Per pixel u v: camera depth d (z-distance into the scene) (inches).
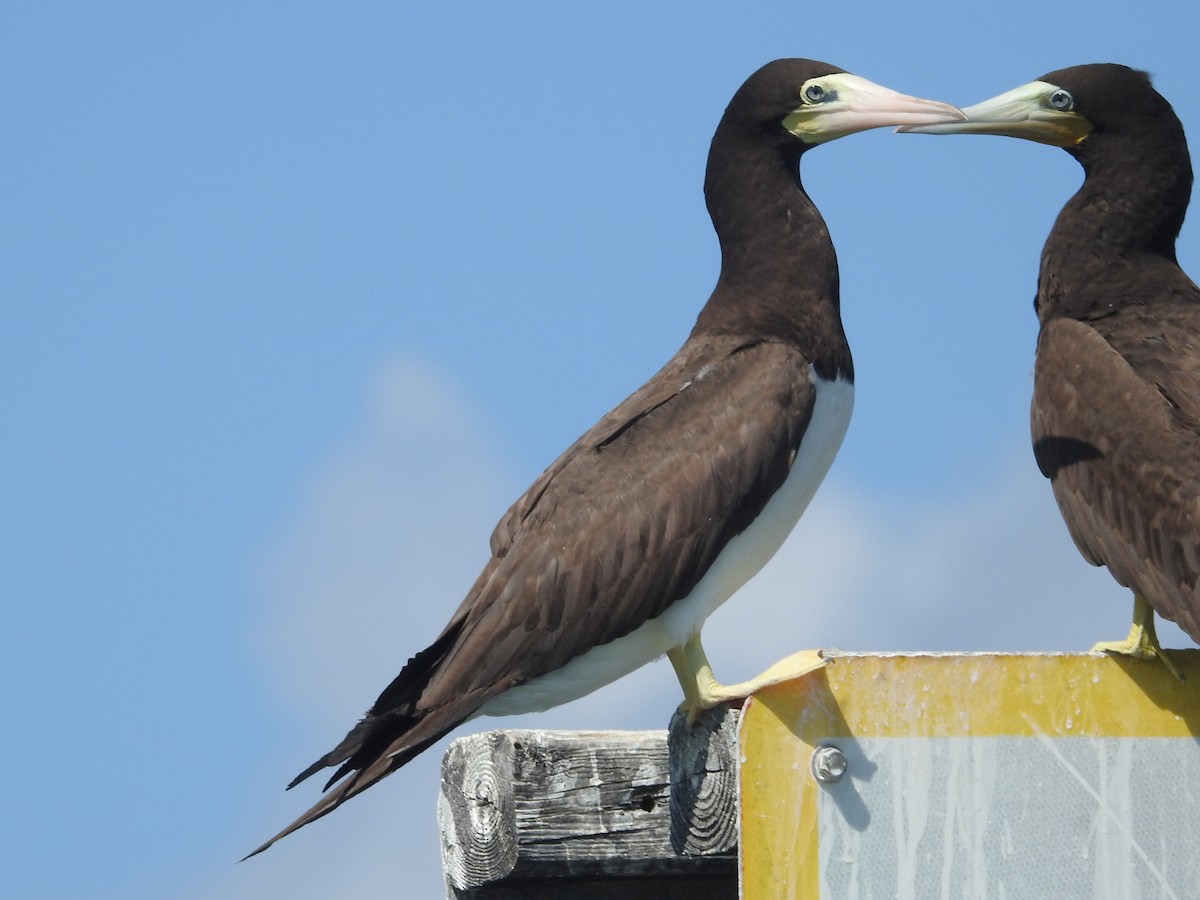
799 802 327.0
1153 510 408.2
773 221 512.7
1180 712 338.6
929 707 332.8
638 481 459.2
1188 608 395.5
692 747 410.0
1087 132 511.5
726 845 401.4
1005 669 335.9
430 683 449.4
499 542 470.3
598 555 451.8
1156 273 494.3
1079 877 330.3
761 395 472.4
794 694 330.3
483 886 447.2
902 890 325.7
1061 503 436.8
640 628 458.0
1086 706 336.8
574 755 435.5
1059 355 454.0
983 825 330.0
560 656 450.6
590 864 432.5
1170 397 427.5
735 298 510.0
